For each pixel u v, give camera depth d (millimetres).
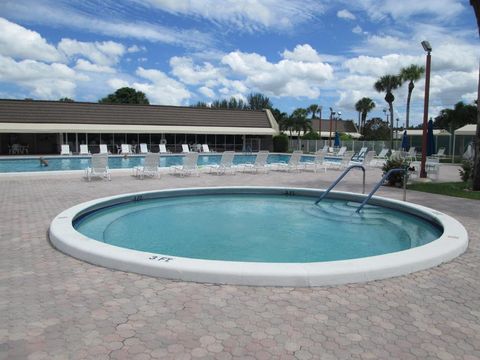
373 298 4660
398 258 5664
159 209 12078
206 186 15555
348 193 13281
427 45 17500
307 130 66875
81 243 6336
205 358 3363
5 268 5668
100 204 11117
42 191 13812
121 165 27969
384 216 11047
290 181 17484
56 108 36750
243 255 7480
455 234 7254
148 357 3367
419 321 4090
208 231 9367
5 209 10383
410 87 51438
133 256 5629
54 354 3400
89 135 37031
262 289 4879
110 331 3811
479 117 14930
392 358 3396
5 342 3592
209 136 43250
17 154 34719
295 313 4234
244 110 47375
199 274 5074
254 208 12312
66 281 5141
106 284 5031
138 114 40281
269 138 46844
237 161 33906
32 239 7336
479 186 14789
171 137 41125
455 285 5121
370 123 79625
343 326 3957
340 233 9195
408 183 16422
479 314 4273
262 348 3533
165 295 4680
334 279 5035
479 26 15430
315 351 3492
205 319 4074
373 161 29016
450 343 3656
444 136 42344
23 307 4344
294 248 7945
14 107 35156
